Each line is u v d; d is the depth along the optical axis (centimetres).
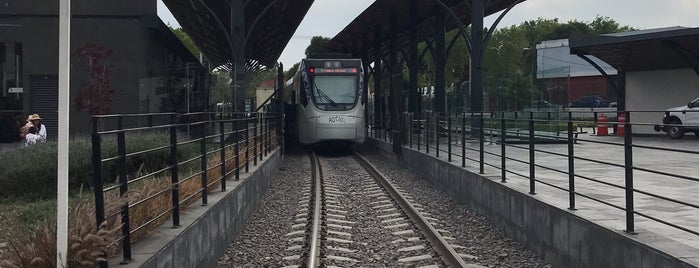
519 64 6788
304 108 2547
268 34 3431
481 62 2105
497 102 2561
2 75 2145
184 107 2223
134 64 2130
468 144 2059
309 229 1064
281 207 1315
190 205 782
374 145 2923
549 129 2316
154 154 1159
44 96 2123
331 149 3100
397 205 1308
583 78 5853
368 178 1822
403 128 2222
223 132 1007
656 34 2342
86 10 2122
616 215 726
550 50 5966
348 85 2548
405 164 2133
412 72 2753
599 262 655
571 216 729
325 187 1606
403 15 3045
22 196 1154
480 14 2111
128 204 526
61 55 443
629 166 623
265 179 1530
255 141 1416
